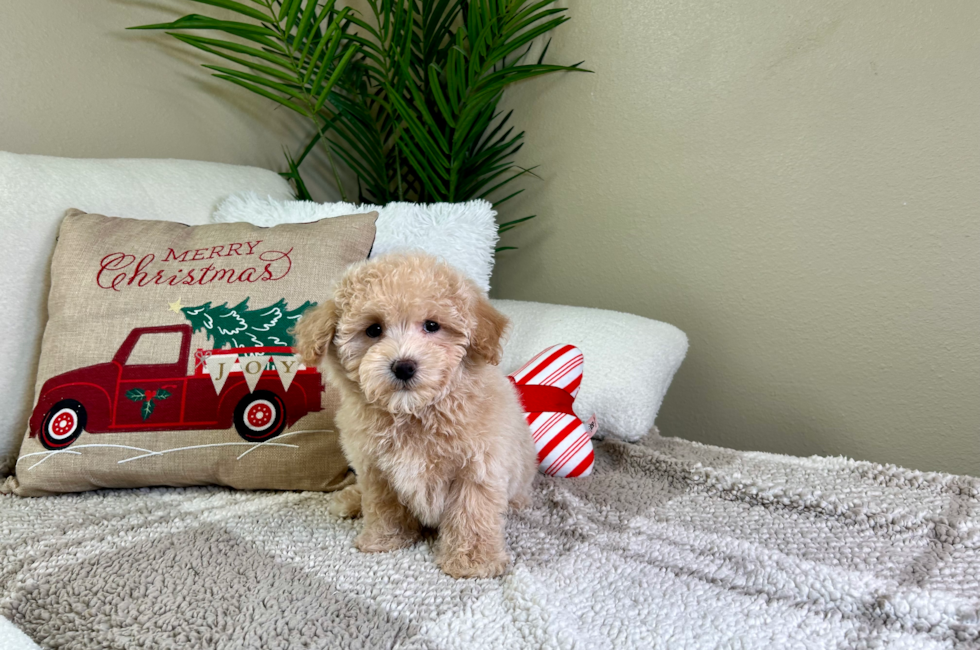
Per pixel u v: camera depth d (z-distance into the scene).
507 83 2.08
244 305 1.42
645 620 0.95
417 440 1.11
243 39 2.29
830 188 1.76
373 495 1.18
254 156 2.38
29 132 1.79
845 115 1.71
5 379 1.45
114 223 1.52
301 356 1.16
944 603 0.96
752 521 1.31
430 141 2.18
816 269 1.82
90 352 1.38
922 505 1.29
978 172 1.52
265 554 1.14
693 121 1.99
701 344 2.08
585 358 1.77
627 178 2.16
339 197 2.71
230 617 0.94
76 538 1.17
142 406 1.35
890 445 1.75
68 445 1.33
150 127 2.06
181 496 1.39
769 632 0.92
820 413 1.86
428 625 0.93
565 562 1.12
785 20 1.77
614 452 1.68
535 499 1.41
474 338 1.13
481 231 1.84
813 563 1.10
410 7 2.13
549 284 2.44
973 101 1.51
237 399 1.38
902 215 1.65
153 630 0.91
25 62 1.76
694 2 1.93
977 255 1.55
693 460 1.55
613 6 2.09
